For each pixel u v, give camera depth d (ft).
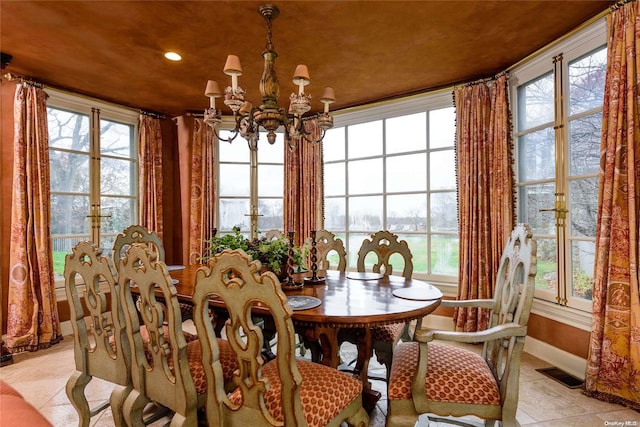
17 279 9.84
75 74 10.53
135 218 13.94
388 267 8.95
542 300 9.08
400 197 12.86
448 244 11.82
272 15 7.36
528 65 9.55
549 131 9.10
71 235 11.79
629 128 6.61
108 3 7.04
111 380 5.33
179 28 8.03
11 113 10.34
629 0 6.66
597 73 7.80
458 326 10.61
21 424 3.08
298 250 7.69
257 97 12.67
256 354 3.87
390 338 6.79
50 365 8.98
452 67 10.23
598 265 7.03
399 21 7.80
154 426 6.32
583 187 8.14
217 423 4.20
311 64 9.98
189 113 14.24
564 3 7.16
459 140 10.93
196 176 14.17
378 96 12.71
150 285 4.64
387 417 4.80
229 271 3.88
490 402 4.63
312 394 4.33
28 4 7.04
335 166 14.37
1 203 10.05
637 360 6.43
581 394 7.23
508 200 9.74
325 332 5.77
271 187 15.28
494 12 7.47
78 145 12.07
